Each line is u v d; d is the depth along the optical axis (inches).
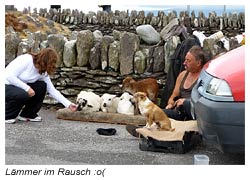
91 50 228.8
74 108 206.2
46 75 201.2
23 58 195.8
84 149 162.2
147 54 223.6
